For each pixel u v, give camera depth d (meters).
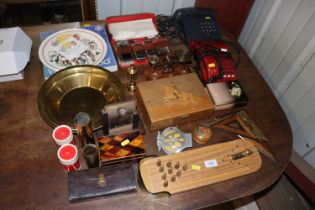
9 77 0.93
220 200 0.79
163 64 1.04
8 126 0.85
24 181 0.76
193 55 1.09
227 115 0.97
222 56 1.05
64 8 1.63
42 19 1.67
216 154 0.85
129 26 1.10
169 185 0.78
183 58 1.06
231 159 0.85
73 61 0.98
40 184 0.76
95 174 0.76
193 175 0.80
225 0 1.22
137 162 0.83
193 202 0.77
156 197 0.77
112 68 1.01
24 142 0.82
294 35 1.04
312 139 1.05
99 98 0.93
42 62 0.95
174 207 0.76
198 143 0.89
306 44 0.99
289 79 1.11
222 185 0.81
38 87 0.94
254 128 0.95
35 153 0.81
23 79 0.95
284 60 1.11
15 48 0.91
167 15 1.29
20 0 1.43
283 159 0.89
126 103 0.80
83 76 0.95
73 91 0.94
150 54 1.05
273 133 0.95
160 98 0.90
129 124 0.88
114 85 0.94
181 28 1.16
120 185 0.75
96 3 1.17
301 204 1.22
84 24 1.13
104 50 1.02
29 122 0.86
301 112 1.08
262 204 1.23
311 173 1.07
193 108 0.89
